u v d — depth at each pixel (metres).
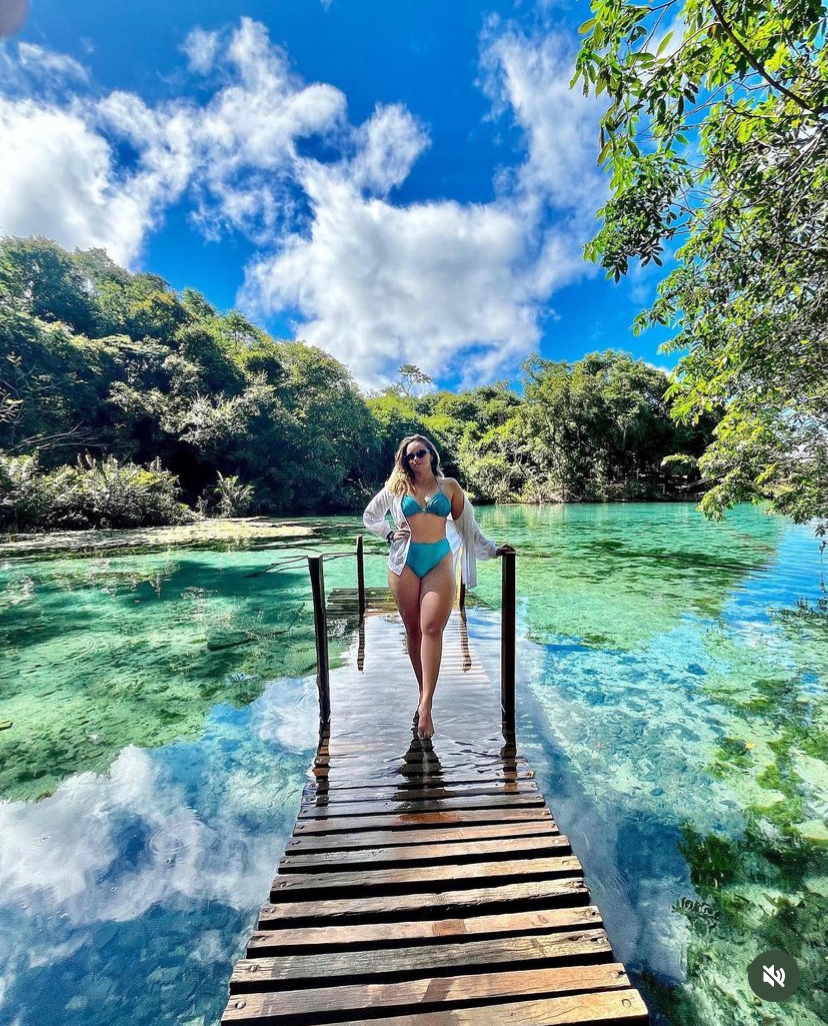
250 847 2.19
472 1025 1.26
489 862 1.80
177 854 2.15
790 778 2.68
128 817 2.40
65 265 24.09
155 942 1.73
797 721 3.32
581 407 32.28
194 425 22.81
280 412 25.52
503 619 2.89
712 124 3.10
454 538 3.04
